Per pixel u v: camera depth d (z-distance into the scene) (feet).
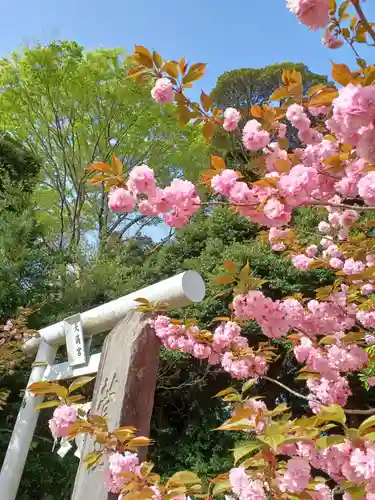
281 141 6.15
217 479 4.83
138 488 4.84
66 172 38.19
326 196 5.70
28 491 15.84
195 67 5.57
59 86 34.32
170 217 5.75
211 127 6.09
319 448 4.06
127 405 6.51
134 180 5.57
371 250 7.50
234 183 5.54
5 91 34.42
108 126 36.04
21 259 18.83
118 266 26.84
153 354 7.09
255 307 6.77
